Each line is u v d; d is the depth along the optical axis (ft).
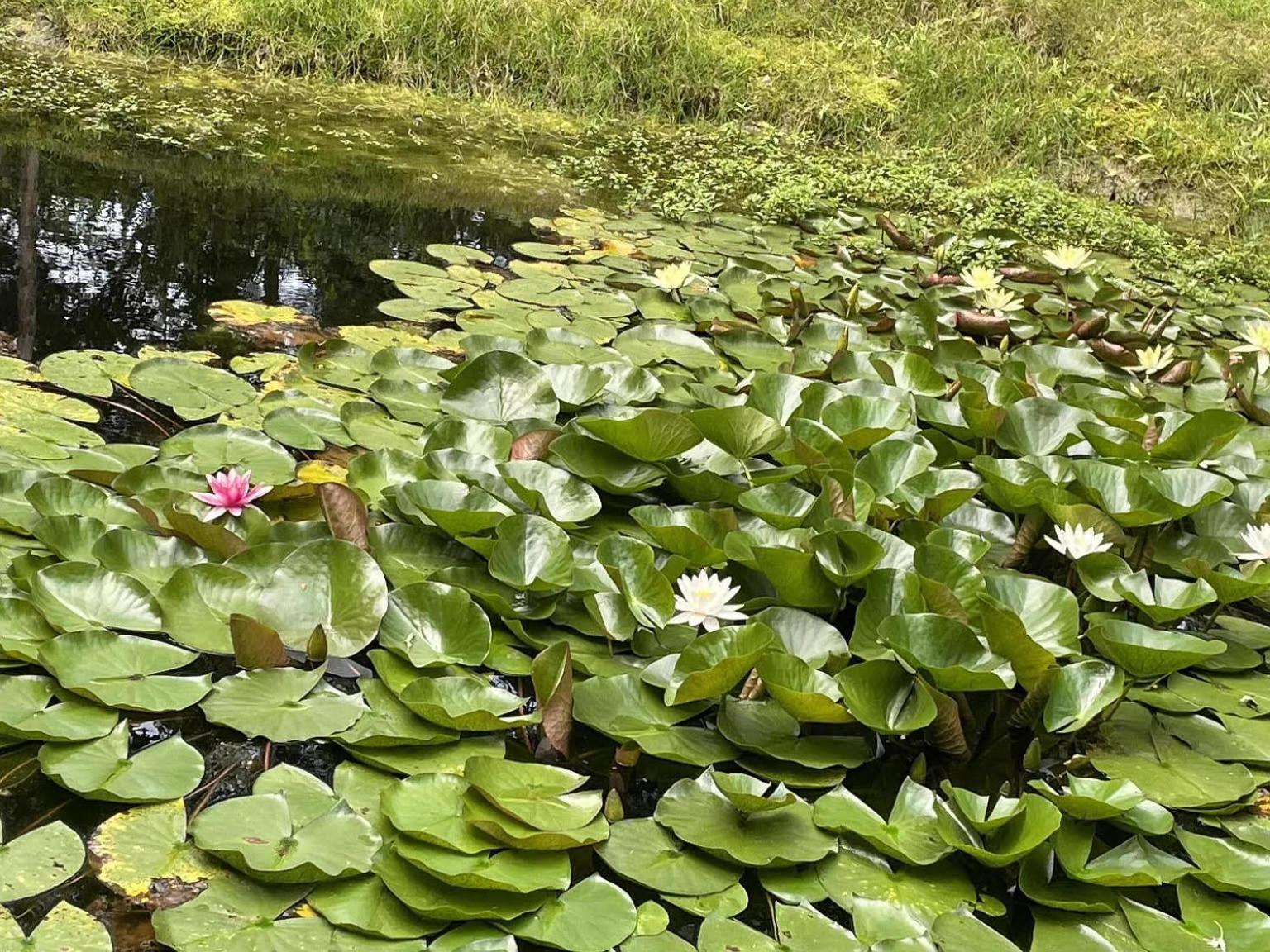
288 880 5.00
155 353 10.53
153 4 23.80
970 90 26.32
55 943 4.58
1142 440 10.44
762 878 5.50
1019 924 5.51
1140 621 8.14
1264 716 7.25
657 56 26.16
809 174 21.66
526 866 5.22
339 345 10.89
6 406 8.79
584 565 7.61
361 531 7.36
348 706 6.17
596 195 19.60
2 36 22.63
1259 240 22.82
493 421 9.57
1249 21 31.63
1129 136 25.30
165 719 6.09
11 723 5.61
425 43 24.97
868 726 6.41
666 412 8.07
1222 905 5.61
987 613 6.56
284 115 21.44
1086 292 16.94
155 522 7.32
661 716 6.47
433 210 17.16
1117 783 6.04
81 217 14.29
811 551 7.25
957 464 10.12
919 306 13.57
